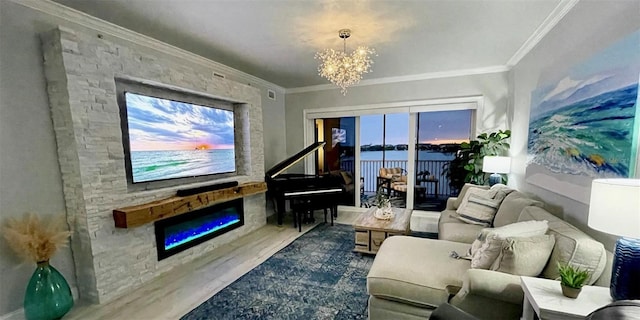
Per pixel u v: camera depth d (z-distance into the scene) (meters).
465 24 2.62
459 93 4.35
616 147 1.62
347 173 5.49
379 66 4.04
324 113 5.38
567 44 2.28
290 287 2.54
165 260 2.90
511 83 3.89
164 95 3.04
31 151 2.09
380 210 3.44
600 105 1.77
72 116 2.14
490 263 1.72
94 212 2.29
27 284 2.06
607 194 1.22
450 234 2.71
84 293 2.36
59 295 2.04
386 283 1.84
